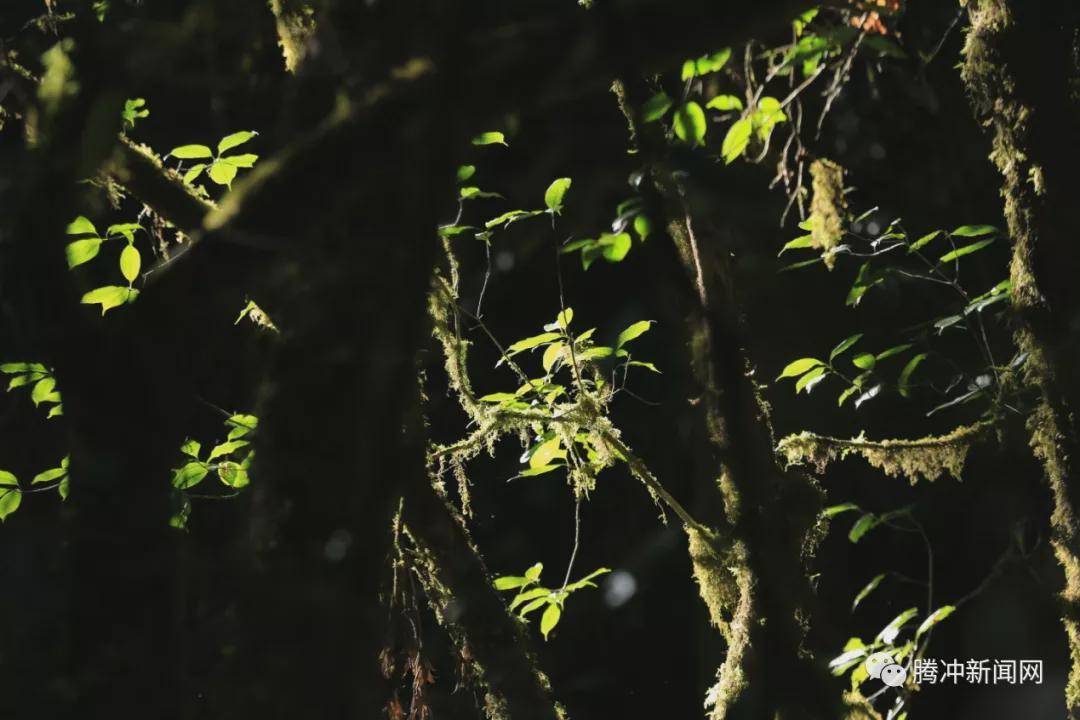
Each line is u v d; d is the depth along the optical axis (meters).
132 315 2.80
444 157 2.69
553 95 2.75
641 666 8.52
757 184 6.63
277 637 2.57
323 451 2.59
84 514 2.82
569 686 8.49
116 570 2.81
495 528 8.58
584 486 4.96
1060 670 7.32
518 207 6.94
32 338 3.19
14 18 5.70
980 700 7.64
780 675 4.29
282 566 2.57
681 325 5.05
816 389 7.83
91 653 2.81
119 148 3.29
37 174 3.10
